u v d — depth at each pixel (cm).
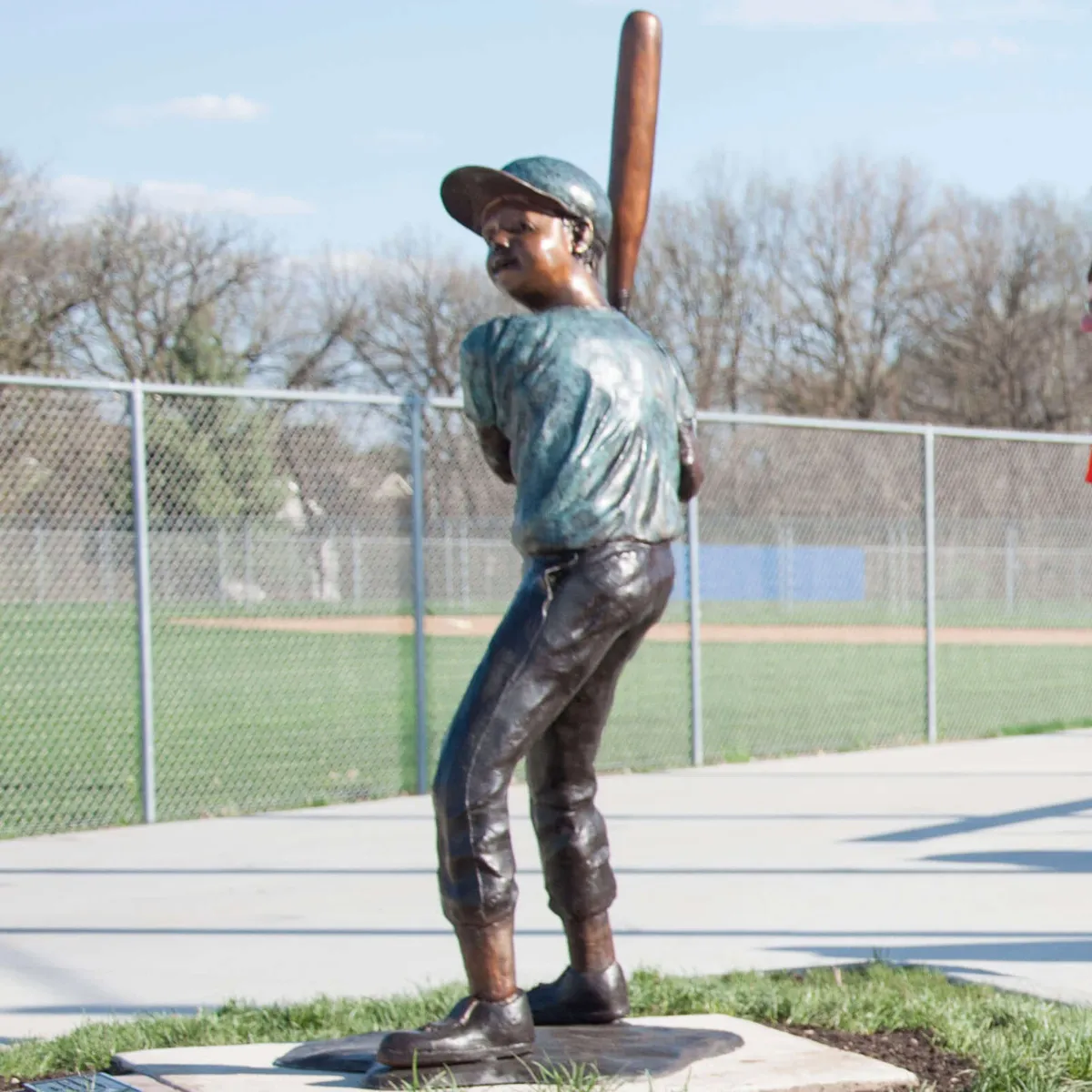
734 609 2725
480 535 2292
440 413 1276
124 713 1611
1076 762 1270
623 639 407
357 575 1922
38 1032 521
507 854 383
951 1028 475
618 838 914
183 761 1283
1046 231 5575
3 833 962
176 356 4816
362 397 1077
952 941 648
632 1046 411
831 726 1527
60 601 2019
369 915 717
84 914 726
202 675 1920
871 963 596
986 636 2802
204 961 627
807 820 978
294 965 619
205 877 814
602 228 423
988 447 2855
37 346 4603
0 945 662
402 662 1152
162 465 1462
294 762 1269
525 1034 388
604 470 392
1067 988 564
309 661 2066
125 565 2028
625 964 604
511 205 414
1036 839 908
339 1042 428
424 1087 372
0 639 2003
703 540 2675
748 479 2694
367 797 1105
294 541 1686
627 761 1261
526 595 391
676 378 423
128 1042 476
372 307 5456
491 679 384
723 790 1113
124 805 1065
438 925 692
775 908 717
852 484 2861
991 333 5541
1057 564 2681
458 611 2314
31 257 4625
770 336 5612
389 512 2167
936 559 2828
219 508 1473
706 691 1894
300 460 1394
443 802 381
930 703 1411
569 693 391
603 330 405
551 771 427
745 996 520
